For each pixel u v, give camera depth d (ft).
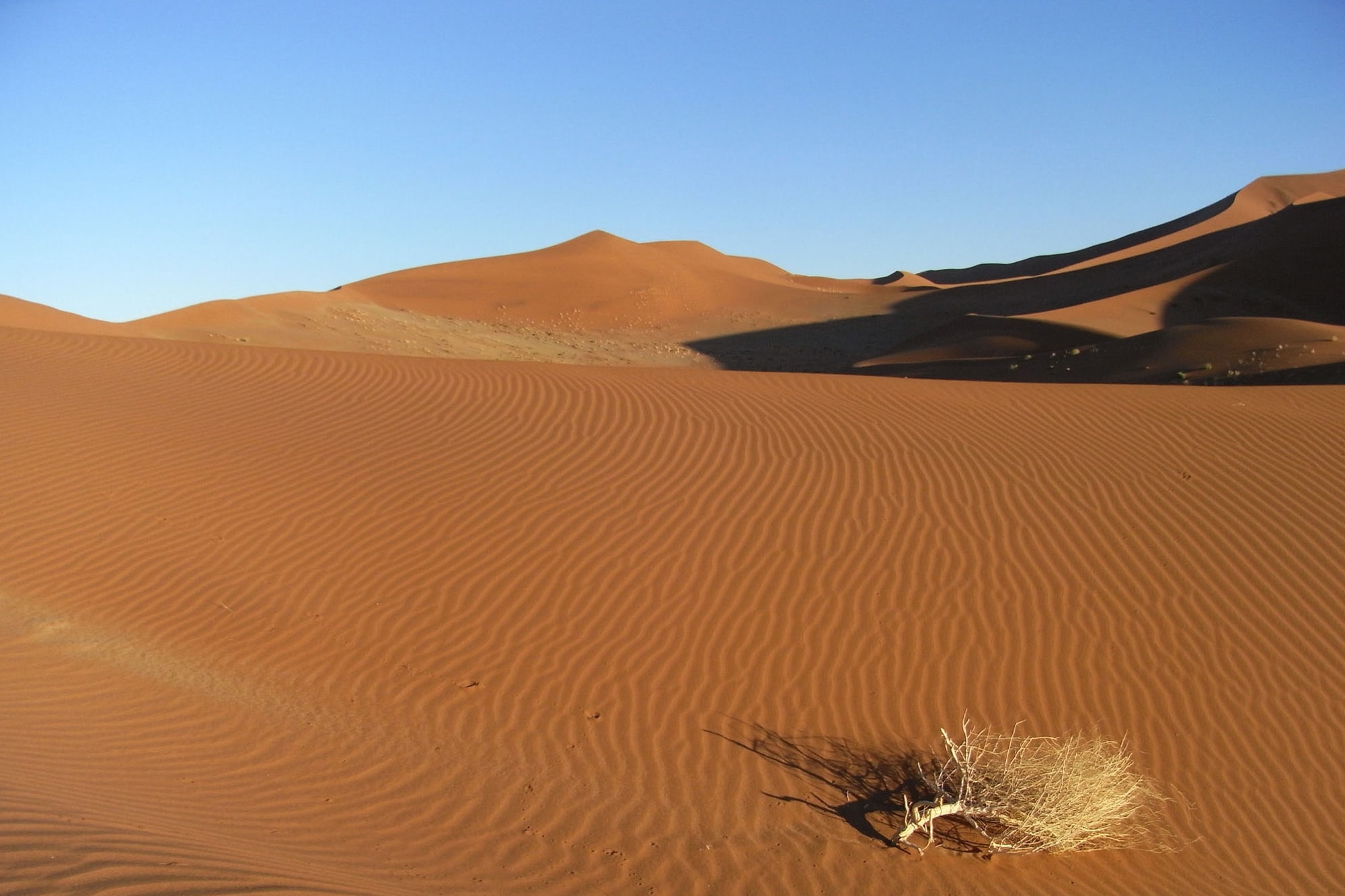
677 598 36.17
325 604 35.40
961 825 26.37
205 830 20.17
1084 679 32.58
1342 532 40.24
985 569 37.91
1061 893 23.56
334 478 44.62
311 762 26.17
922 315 295.48
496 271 345.72
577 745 28.84
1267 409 55.77
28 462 43.80
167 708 27.99
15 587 34.83
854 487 44.50
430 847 22.44
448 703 30.48
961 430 52.01
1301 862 25.82
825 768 28.50
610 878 22.15
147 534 39.01
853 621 35.01
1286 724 30.96
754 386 63.21
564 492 43.83
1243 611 35.73
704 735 29.66
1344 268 207.62
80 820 18.40
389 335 221.05
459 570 37.63
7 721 25.29
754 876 22.95
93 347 63.82
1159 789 28.40
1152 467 46.34
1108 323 180.86
